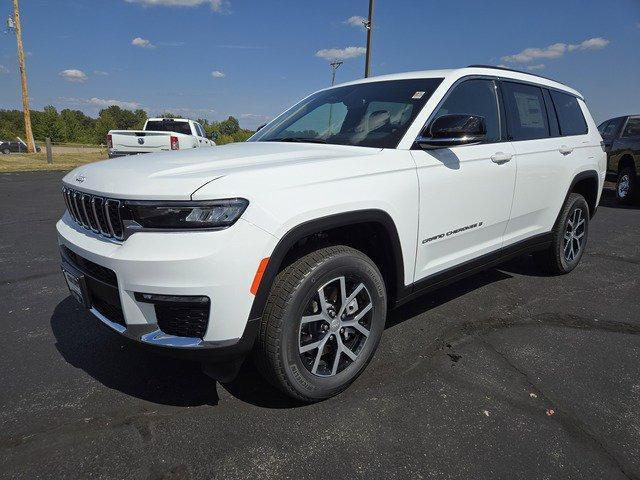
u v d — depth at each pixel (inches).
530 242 152.6
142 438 84.4
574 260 177.3
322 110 135.0
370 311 100.5
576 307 146.3
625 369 109.4
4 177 528.7
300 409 93.2
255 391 99.4
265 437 84.8
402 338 123.8
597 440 84.7
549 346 120.3
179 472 76.4
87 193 89.4
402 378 104.6
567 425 88.8
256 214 78.7
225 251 76.4
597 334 127.6
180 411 92.4
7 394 98.1
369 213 94.7
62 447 82.0
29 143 1051.3
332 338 95.3
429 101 115.9
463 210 119.8
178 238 76.9
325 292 94.3
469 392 99.3
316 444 83.0
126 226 80.1
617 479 75.5
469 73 129.0
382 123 116.0
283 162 93.4
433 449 82.0
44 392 98.9
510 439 84.7
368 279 97.7
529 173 141.6
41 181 492.1
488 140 130.7
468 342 121.9
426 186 107.8
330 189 89.0
